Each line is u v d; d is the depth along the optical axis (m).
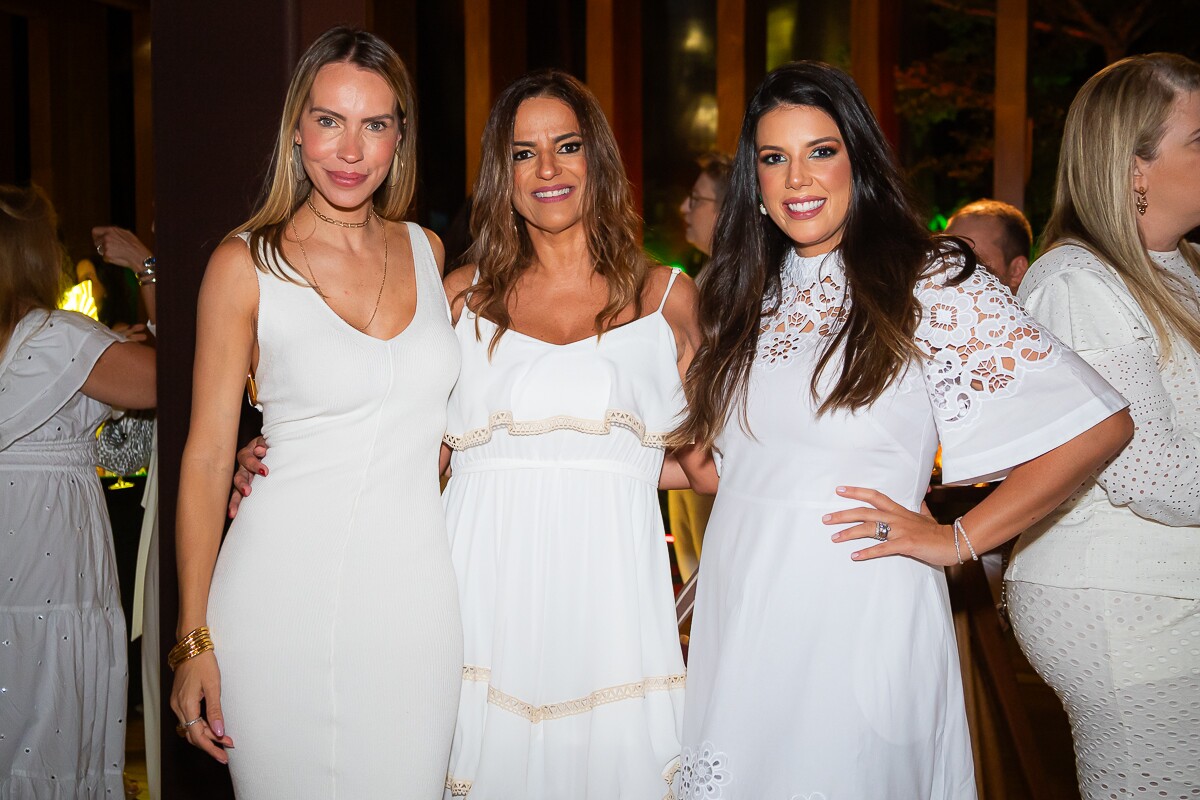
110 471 3.20
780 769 1.86
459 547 2.17
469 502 2.18
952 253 1.88
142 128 8.36
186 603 1.92
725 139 6.43
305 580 1.93
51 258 2.74
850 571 1.87
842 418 1.87
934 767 1.90
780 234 2.07
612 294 2.21
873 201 1.94
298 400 1.96
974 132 9.45
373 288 2.03
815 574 1.87
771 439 1.94
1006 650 2.94
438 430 2.06
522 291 2.27
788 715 1.86
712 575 2.01
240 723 1.93
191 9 2.36
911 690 1.85
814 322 1.96
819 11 7.68
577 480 2.13
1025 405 1.78
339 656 1.93
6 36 8.70
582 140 2.21
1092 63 9.56
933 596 1.91
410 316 2.04
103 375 2.73
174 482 2.46
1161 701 2.00
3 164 8.74
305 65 1.97
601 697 2.09
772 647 1.88
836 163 1.91
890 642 1.85
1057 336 2.03
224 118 2.35
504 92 2.24
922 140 9.48
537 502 2.13
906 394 1.87
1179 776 2.02
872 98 6.89
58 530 2.70
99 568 2.80
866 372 1.82
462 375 2.20
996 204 3.87
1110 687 2.02
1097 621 2.01
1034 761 2.89
